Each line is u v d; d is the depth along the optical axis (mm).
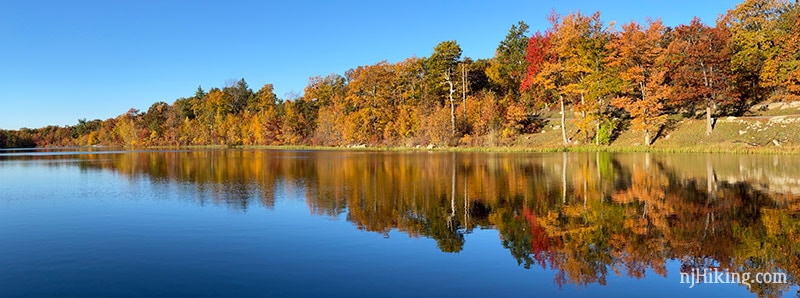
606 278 9656
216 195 21391
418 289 8930
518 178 26422
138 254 11352
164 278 9594
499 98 77562
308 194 21438
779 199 18141
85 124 190250
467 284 9234
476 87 83750
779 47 50125
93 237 13133
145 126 143625
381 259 10867
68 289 9016
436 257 11023
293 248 11797
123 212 17047
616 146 50844
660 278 9648
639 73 50344
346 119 87125
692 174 26312
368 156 52875
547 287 9109
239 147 106062
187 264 10523
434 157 47562
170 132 134750
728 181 23266
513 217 15688
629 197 19250
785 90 49750
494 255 11195
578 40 53156
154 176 31812
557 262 10672
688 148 44000
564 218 15414
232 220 15406
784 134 41969
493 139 62219
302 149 88188
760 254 11172
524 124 65125
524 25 81750
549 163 35906
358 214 16391
